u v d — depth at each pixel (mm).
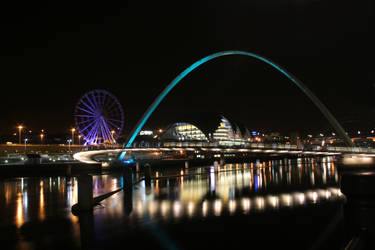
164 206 26156
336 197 30391
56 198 31625
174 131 162625
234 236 17125
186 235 17375
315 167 83625
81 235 17594
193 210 24328
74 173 71625
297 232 17719
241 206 25984
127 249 15133
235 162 121000
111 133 91625
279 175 57688
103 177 59906
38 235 17766
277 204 26812
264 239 16500
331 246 15102
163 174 63281
